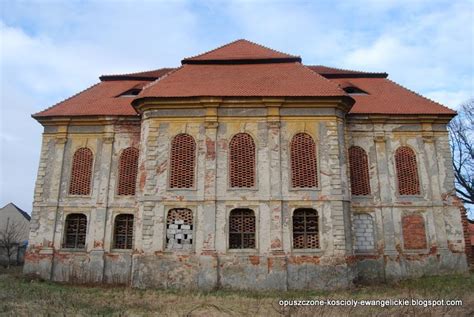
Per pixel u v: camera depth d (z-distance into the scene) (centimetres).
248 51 2659
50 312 1341
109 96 2709
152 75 2959
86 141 2500
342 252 1975
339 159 2106
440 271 2283
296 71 2397
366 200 2386
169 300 1622
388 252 2303
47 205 2402
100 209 2381
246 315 1345
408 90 2747
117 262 2311
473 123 3747
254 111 2164
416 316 1268
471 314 1281
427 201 2383
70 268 2309
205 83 2269
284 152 2112
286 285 1916
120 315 1295
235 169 2097
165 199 2061
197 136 2147
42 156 2494
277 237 1983
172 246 2012
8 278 2298
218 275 1941
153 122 2175
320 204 2044
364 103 2564
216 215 2020
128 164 2455
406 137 2478
